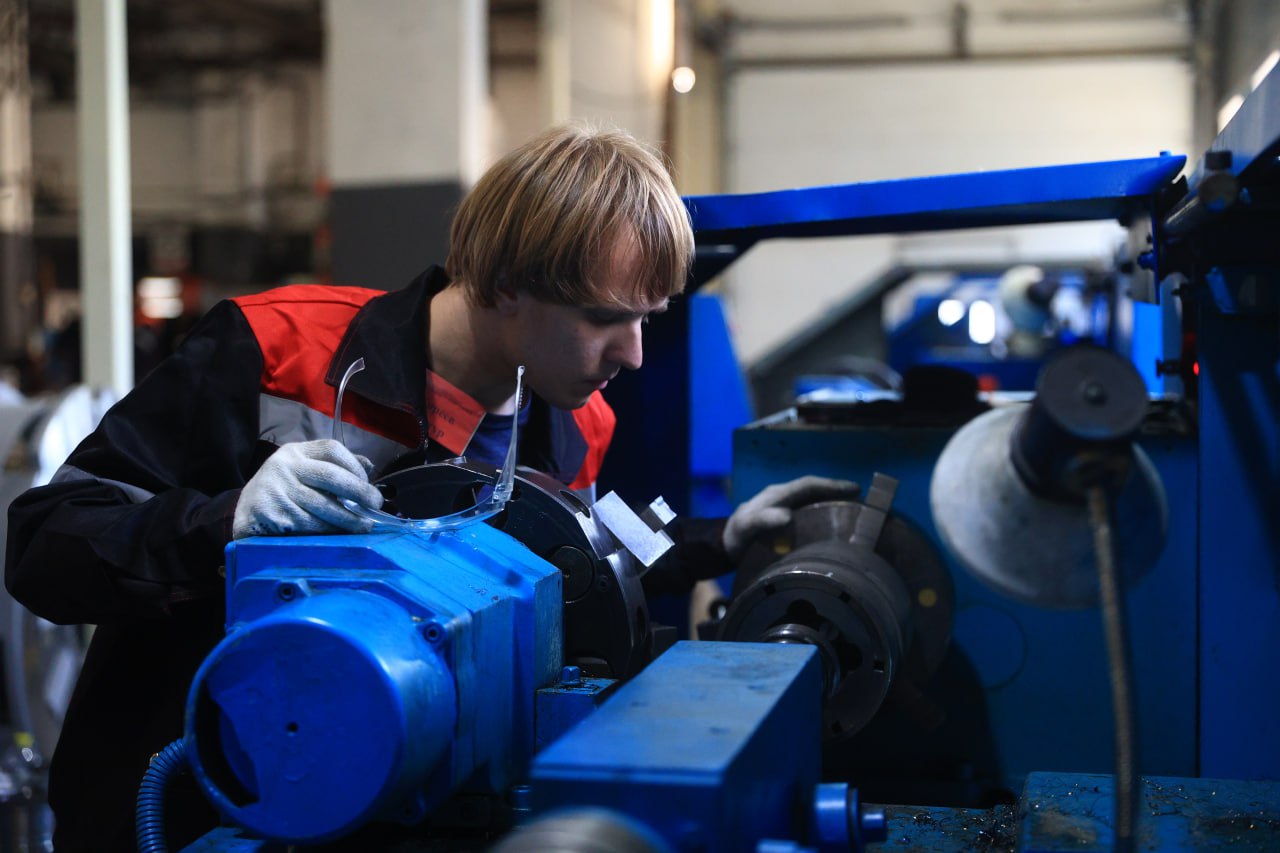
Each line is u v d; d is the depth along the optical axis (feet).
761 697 2.19
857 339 16.58
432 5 16.17
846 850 2.27
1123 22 29.89
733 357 9.14
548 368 3.35
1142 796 2.79
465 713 2.32
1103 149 30.19
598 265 3.09
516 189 3.17
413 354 3.61
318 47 35.78
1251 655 3.72
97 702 3.55
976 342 16.62
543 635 2.67
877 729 4.08
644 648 2.94
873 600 3.16
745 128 31.63
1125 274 5.53
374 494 2.60
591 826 1.65
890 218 4.24
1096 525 1.91
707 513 9.14
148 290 38.32
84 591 3.01
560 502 2.88
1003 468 2.10
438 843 2.56
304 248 37.88
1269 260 3.43
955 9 30.60
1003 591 2.14
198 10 33.06
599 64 23.06
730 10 31.37
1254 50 24.88
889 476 3.88
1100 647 3.90
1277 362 3.63
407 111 16.31
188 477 3.44
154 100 38.34
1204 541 3.73
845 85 31.17
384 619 2.20
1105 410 1.84
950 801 3.99
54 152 38.22
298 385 3.56
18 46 20.34
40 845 6.90
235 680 2.12
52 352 20.98
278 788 2.10
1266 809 2.71
